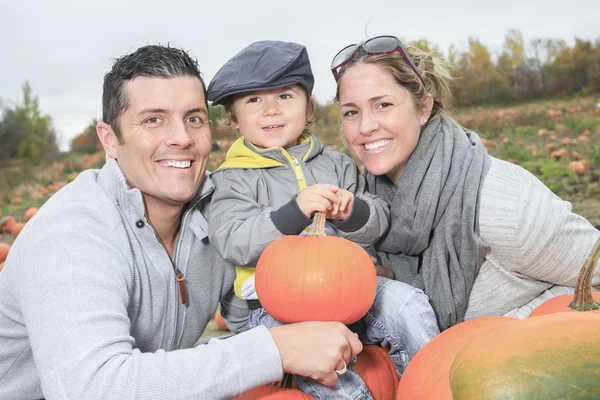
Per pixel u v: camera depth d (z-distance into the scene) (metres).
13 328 2.34
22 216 11.34
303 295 2.16
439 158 2.75
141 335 2.43
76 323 1.90
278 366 1.97
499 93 15.78
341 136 3.36
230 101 3.17
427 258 2.86
